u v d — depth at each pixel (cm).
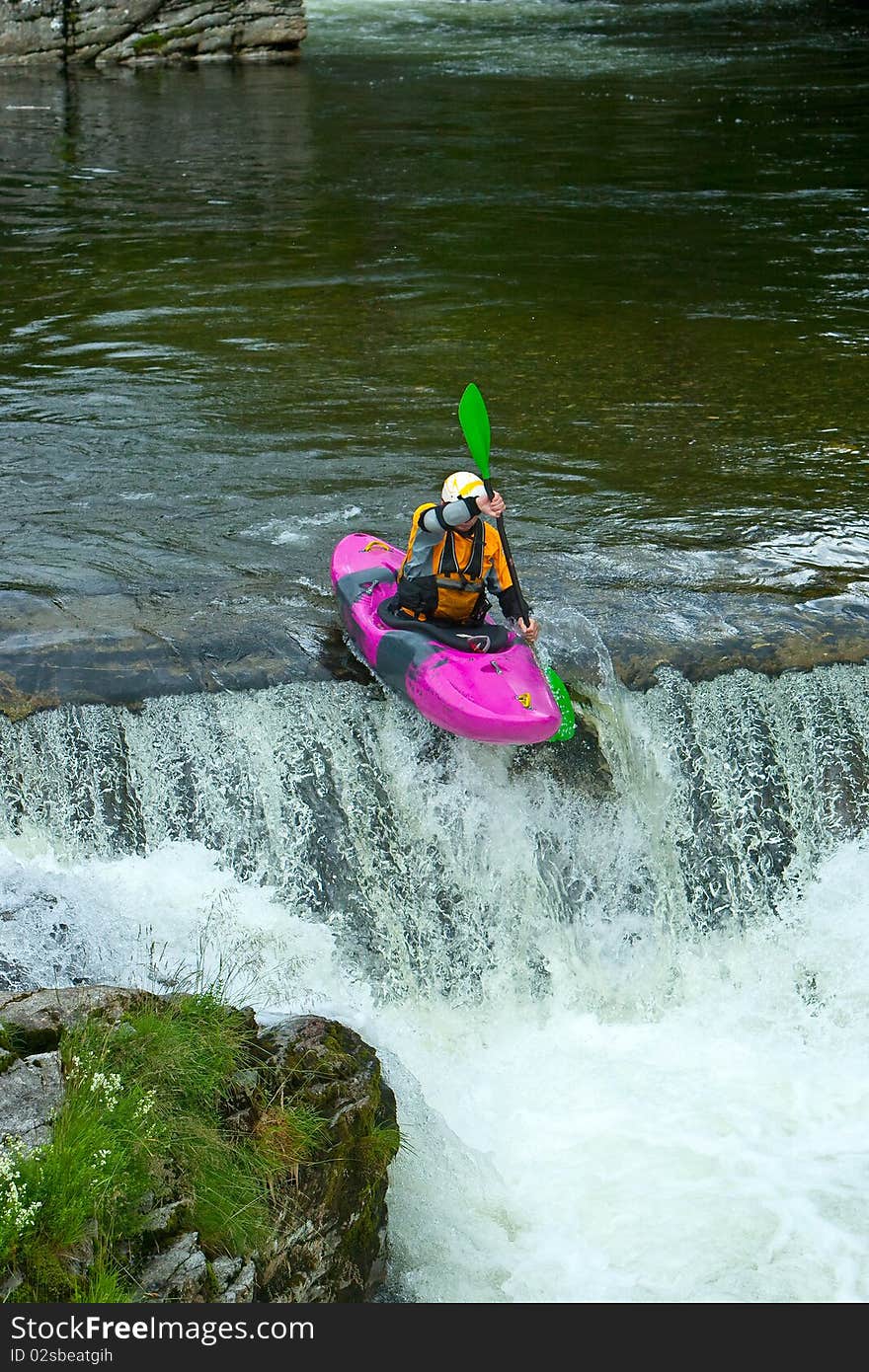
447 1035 913
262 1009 839
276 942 898
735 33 4431
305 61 3794
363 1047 749
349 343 1634
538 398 1480
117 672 949
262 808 945
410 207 2252
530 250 2014
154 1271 572
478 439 958
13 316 1728
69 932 852
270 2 3725
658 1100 868
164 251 2006
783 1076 887
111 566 1108
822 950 974
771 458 1338
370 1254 680
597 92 3378
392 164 2570
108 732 930
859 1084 877
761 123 2969
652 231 2116
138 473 1289
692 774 1002
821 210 2236
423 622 926
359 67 3712
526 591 1084
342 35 4309
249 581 1089
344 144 2747
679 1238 752
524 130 2906
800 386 1515
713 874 995
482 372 1551
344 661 982
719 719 1006
